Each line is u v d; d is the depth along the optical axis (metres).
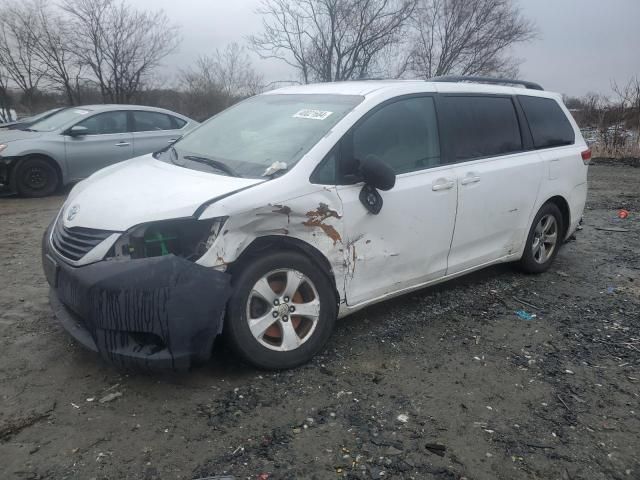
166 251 3.09
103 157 9.81
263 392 3.23
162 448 2.72
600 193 10.73
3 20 20.39
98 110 9.88
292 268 3.38
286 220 3.30
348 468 2.65
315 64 21.12
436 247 4.21
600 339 4.17
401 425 3.00
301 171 3.43
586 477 2.67
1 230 6.86
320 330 3.54
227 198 3.13
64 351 3.60
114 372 3.37
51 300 3.50
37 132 9.59
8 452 2.65
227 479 2.53
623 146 16.34
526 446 2.88
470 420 3.08
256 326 3.30
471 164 4.44
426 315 4.44
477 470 2.68
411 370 3.58
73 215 3.36
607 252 6.57
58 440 2.75
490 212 4.60
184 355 3.00
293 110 4.12
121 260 2.96
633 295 5.12
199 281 2.97
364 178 3.57
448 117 4.36
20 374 3.32
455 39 23.41
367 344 3.89
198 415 2.99
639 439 2.98
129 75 21.73
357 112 3.78
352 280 3.70
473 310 4.59
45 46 20.77
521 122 5.05
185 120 10.85
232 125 4.34
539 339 4.12
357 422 3.00
